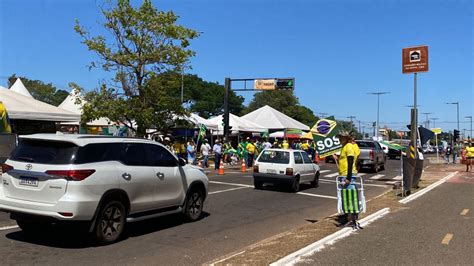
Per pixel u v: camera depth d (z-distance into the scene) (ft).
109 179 25.34
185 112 70.85
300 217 37.11
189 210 33.12
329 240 26.30
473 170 97.55
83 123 69.31
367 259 22.35
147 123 66.28
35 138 25.18
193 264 22.18
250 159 94.43
